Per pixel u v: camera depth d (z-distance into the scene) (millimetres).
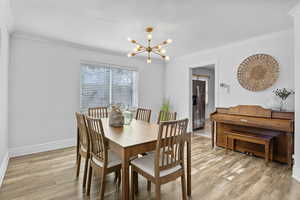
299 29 2127
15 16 2363
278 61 2988
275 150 2812
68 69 3584
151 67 5074
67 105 3584
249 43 3359
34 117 3195
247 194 1884
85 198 1807
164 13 2268
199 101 5676
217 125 3660
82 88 3842
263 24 2623
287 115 2627
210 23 2576
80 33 2986
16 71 2992
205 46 3791
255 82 3275
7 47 2674
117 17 2385
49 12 2252
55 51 3412
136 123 2693
